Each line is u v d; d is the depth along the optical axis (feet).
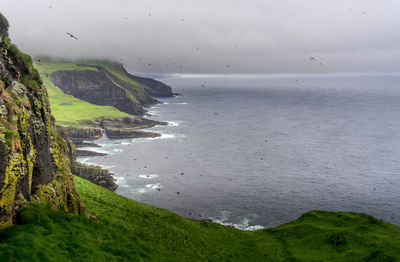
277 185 559.79
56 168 133.59
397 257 158.92
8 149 86.33
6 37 128.36
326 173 625.41
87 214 142.00
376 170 644.27
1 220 81.66
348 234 186.09
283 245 201.87
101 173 558.97
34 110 122.72
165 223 192.54
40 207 101.14
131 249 116.26
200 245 175.01
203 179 587.68
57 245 89.51
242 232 236.63
